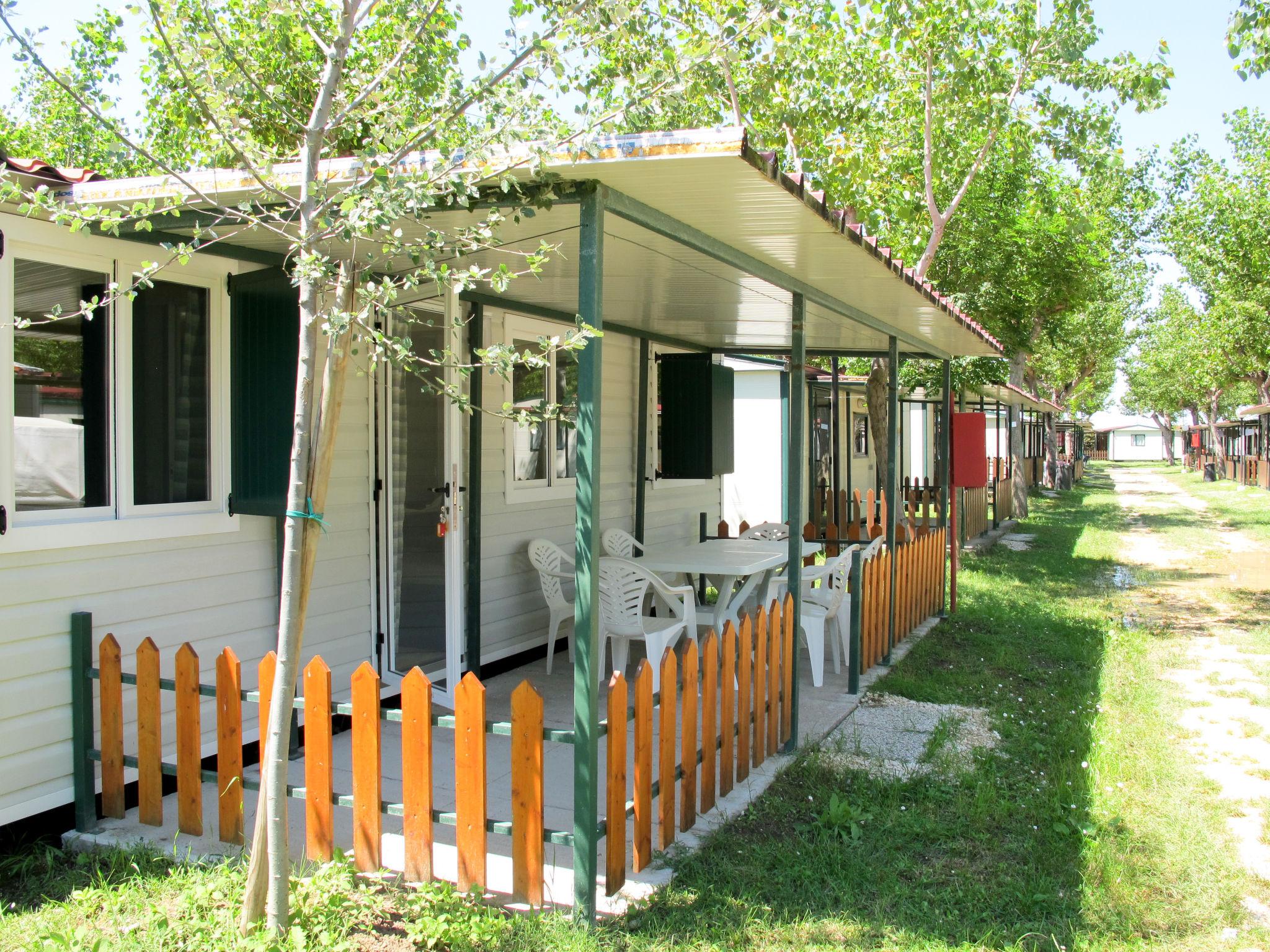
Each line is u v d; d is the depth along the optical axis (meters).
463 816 3.68
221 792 4.06
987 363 17.73
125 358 4.52
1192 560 16.27
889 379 8.35
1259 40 7.80
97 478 4.44
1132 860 4.43
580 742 3.59
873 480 24.41
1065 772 5.53
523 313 7.17
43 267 4.20
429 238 3.29
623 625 6.71
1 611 4.02
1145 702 7.21
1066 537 20.05
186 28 3.58
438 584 6.61
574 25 3.34
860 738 6.15
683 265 5.30
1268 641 9.45
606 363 8.91
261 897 3.34
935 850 4.52
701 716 4.62
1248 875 4.34
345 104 3.92
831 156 12.14
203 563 4.91
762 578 8.23
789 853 4.32
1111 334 33.38
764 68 11.10
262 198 3.83
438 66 4.09
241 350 4.93
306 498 3.22
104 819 4.35
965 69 11.84
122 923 3.50
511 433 7.54
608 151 3.31
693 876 4.05
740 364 17.64
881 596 8.14
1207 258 21.14
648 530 9.88
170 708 4.77
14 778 4.08
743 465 18.08
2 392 3.96
